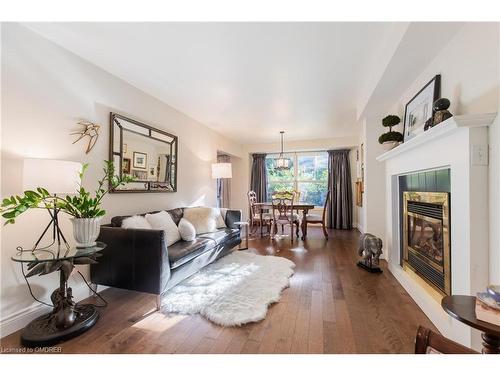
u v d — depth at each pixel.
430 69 2.02
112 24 1.78
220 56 2.23
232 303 2.05
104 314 1.94
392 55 1.91
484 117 1.31
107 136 2.50
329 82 2.83
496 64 1.31
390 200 2.83
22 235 1.79
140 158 2.92
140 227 2.38
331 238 4.90
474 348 1.35
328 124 4.62
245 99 3.32
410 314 1.92
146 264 2.01
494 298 0.96
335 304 2.09
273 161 7.00
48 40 1.95
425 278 2.02
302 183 6.83
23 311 1.77
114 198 2.57
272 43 2.03
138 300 2.18
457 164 1.49
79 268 2.19
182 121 3.86
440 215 1.79
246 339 1.61
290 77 2.68
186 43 2.02
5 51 1.69
